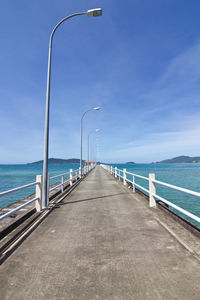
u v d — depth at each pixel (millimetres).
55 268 2820
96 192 10438
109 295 2211
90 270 2752
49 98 7543
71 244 3672
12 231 4422
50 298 2178
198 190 19906
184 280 2484
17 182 30391
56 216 5672
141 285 2387
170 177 37781
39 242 3783
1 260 3078
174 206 4594
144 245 3584
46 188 6734
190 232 4207
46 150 7043
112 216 5625
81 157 21484
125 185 13547
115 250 3391
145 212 6070
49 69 7730
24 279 2555
